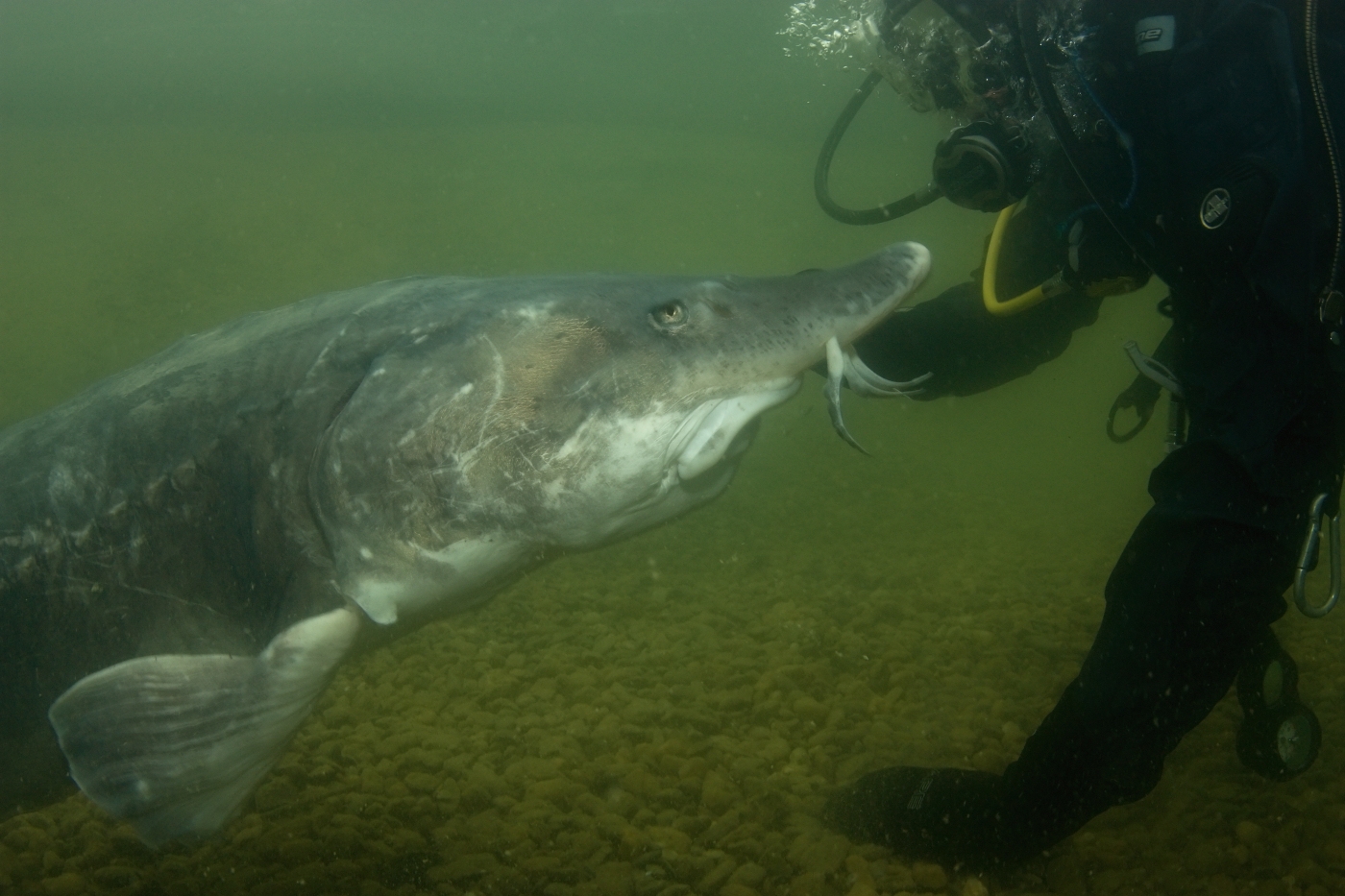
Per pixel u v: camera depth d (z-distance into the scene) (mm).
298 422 2084
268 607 2076
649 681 3975
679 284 2221
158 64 59438
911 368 3055
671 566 6172
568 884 2408
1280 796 2881
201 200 40312
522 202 51031
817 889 2324
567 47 54188
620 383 2076
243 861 2629
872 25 2629
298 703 1989
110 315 21531
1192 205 1925
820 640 4465
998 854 2293
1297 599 1914
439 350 2078
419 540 2025
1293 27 1826
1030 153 2486
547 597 5344
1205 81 1915
